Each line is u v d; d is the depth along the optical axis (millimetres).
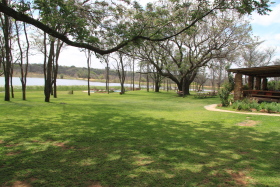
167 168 3539
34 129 6613
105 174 3256
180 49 28406
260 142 5371
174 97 28500
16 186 2818
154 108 14680
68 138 5559
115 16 8336
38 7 5949
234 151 4566
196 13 7438
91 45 6883
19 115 9438
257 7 6246
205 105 17156
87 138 5598
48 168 3471
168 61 30266
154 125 7789
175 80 32406
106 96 30656
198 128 7285
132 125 7723
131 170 3430
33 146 4754
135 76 106938
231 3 6738
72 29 6207
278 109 11414
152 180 3057
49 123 7766
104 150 4539
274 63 40094
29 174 3213
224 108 14117
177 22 8781
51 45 17406
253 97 16219
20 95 27250
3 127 6777
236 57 24203
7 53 16969
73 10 6734
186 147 4844
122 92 36625
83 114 10531
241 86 16266
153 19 8711
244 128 7262
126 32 7680
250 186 2906
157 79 45844
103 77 111625
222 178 3162
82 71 118438
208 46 24438
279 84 26828
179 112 12188
